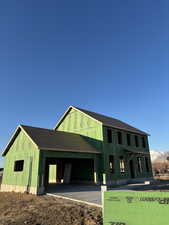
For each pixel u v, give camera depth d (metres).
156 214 3.59
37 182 11.84
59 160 18.86
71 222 6.01
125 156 19.53
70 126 20.59
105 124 17.86
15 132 15.23
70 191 12.38
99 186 15.09
